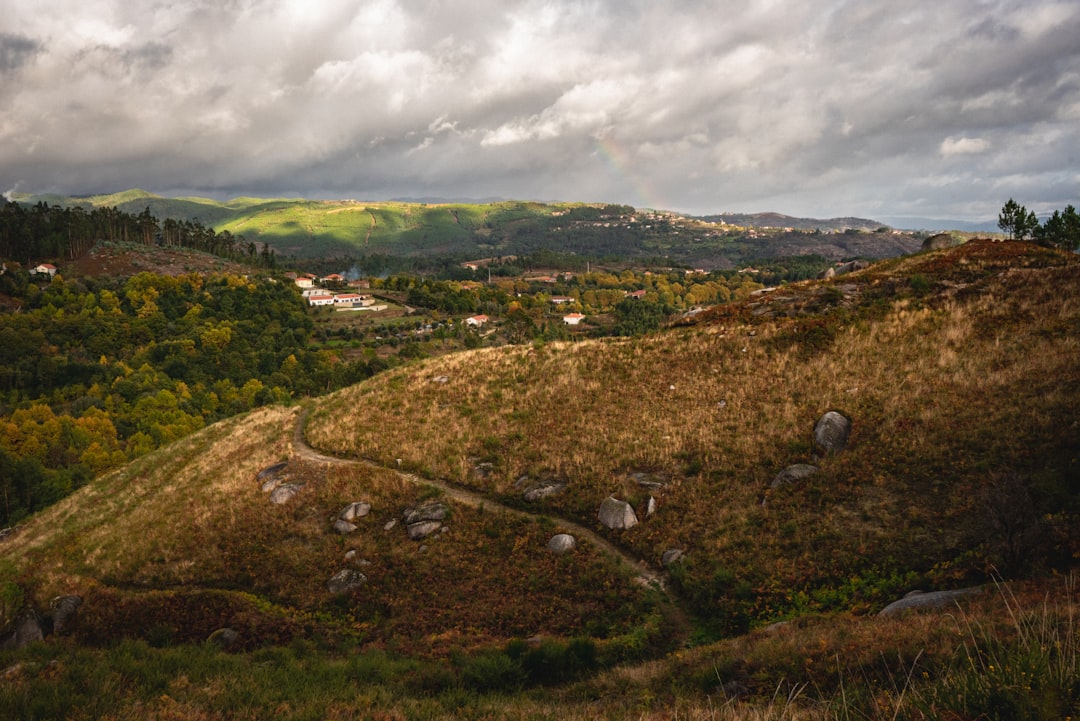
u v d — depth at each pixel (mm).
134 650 17938
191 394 131250
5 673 15109
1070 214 57250
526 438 32688
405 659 19125
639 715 11273
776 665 12078
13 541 39812
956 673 6445
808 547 19938
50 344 152000
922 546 18141
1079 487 17031
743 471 25438
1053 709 4863
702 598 19625
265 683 15008
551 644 17484
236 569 26328
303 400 55531
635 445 29484
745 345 37469
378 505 28750
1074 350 26062
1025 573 14477
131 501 38125
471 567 24109
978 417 23125
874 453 23359
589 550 23672
